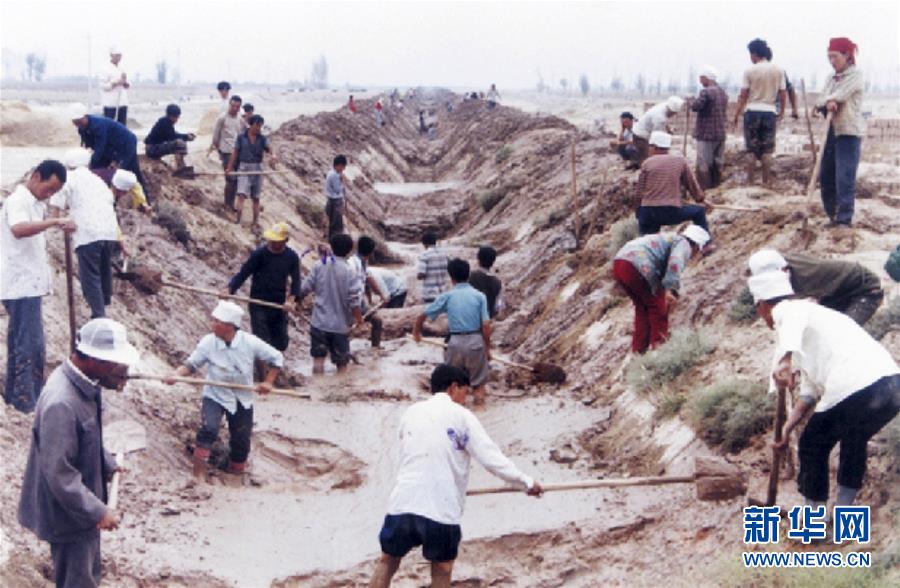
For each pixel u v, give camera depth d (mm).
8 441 8227
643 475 8938
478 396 12055
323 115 47062
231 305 9375
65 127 29188
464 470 6391
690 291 12039
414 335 12344
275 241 12852
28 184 8656
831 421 6398
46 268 8930
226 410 9430
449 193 36844
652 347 10930
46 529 5641
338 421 11539
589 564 7570
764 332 9977
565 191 24328
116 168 13812
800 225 12102
